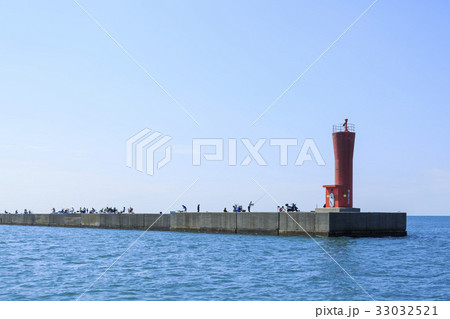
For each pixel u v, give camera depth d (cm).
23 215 9950
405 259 3550
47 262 3438
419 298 2208
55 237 6081
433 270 3034
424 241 5122
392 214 5391
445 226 13038
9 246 4784
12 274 2855
